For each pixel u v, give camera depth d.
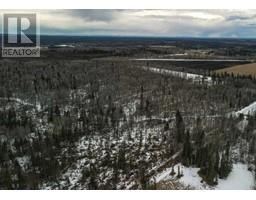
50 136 62.94
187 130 54.62
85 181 48.78
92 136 62.81
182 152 48.47
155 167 48.56
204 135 53.16
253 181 42.38
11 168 53.56
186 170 45.00
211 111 67.62
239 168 45.50
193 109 68.94
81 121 68.31
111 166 51.62
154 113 69.06
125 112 71.31
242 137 54.47
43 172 51.75
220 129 56.81
